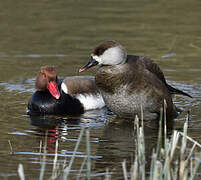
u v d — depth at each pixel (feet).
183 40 55.67
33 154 26.96
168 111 33.96
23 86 41.93
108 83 32.01
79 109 37.35
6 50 51.16
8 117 34.50
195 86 41.68
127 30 59.47
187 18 64.95
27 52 50.70
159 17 65.51
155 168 21.20
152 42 54.80
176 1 74.43
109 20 64.08
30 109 36.78
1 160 25.90
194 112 35.73
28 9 68.80
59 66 46.68
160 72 34.22
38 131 31.45
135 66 32.22
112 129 32.07
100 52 31.81
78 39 55.77
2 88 41.22
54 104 36.50
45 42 54.49
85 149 27.91
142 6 71.61
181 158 24.80
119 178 23.59
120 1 74.54
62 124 33.35
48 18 64.54
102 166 25.21
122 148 28.09
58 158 26.35
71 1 74.43
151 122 33.55
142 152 24.71
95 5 72.18
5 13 66.13
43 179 23.36
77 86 38.37
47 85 36.96
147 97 32.22
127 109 32.78
